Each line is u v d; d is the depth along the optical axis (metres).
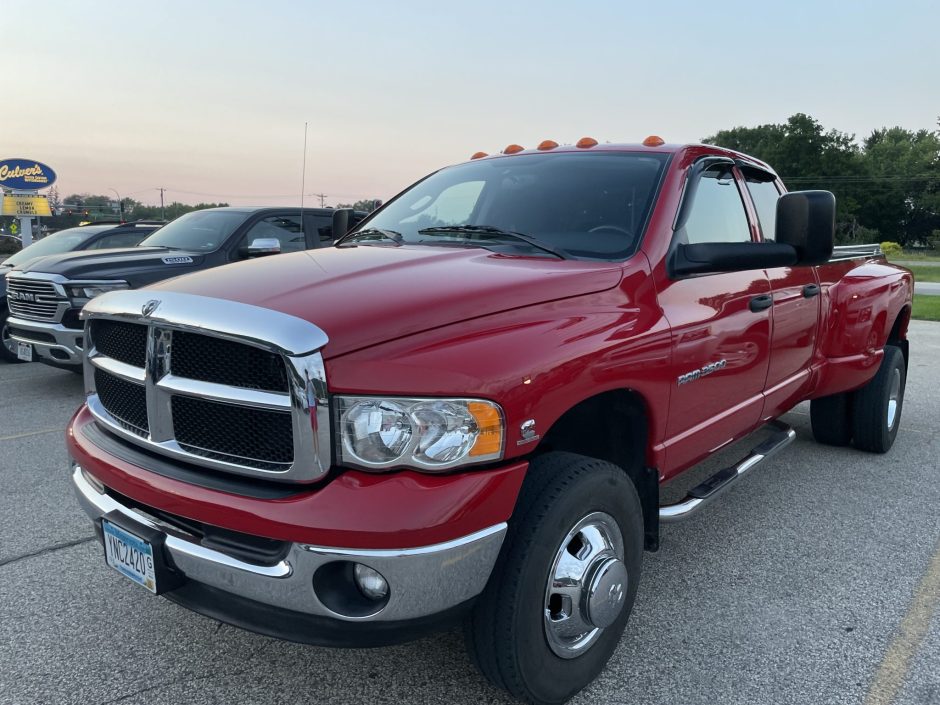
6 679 2.65
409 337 2.11
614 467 2.51
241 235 7.86
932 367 9.32
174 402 2.28
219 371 2.15
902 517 4.19
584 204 3.21
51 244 9.63
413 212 3.76
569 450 2.95
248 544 2.11
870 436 5.21
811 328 4.19
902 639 2.91
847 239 79.62
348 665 2.74
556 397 2.25
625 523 2.57
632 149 3.51
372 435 1.98
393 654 2.81
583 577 2.39
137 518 2.36
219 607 2.19
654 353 2.71
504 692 2.53
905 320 5.56
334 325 2.04
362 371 2.01
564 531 2.29
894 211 83.88
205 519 2.12
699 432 3.17
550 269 2.67
